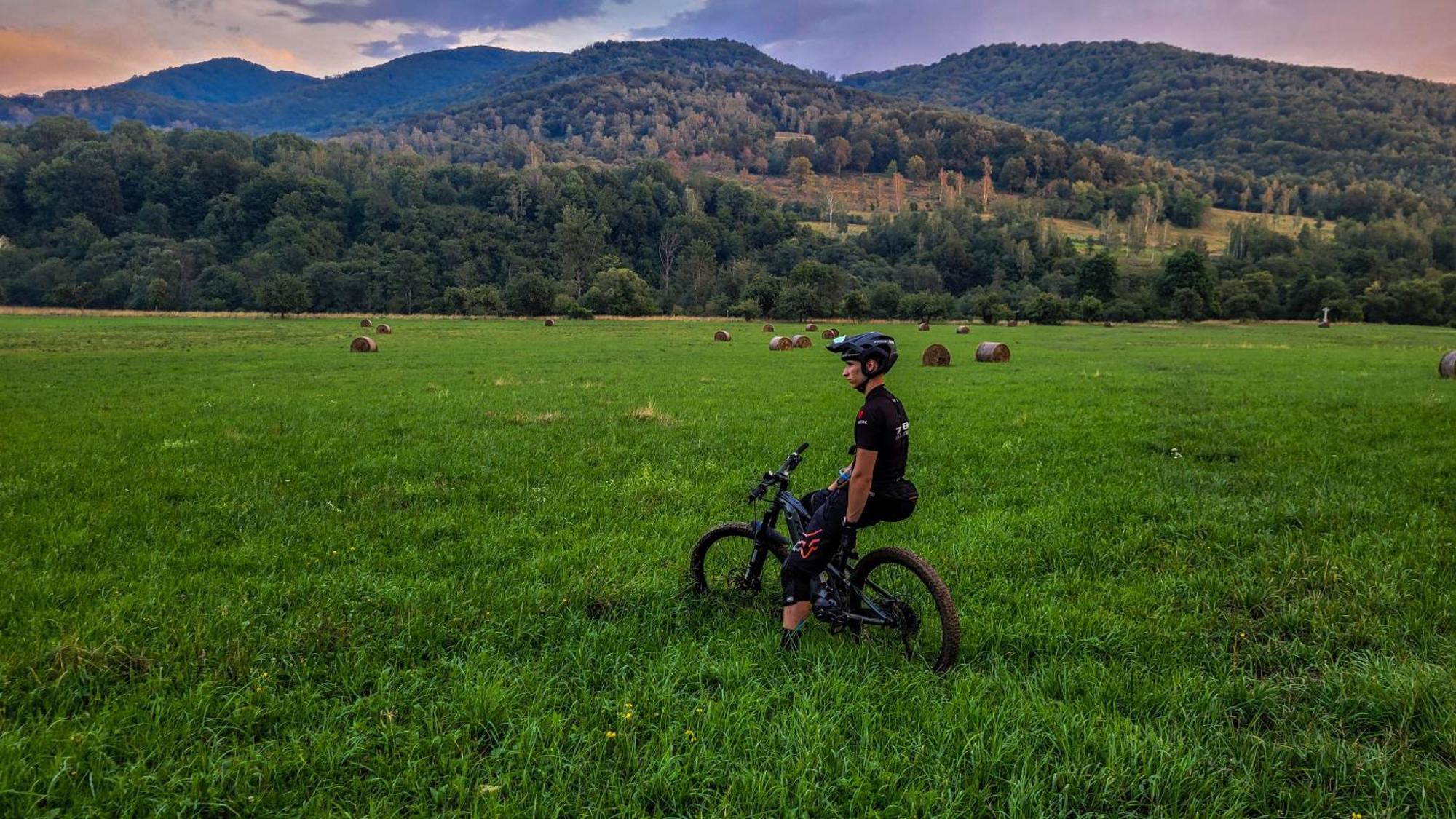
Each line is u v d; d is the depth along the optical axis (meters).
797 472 9.91
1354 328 85.12
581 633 4.84
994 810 3.19
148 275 108.31
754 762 3.39
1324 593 5.54
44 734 3.43
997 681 4.18
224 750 3.47
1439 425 13.55
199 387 22.17
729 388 22.83
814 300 98.88
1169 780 3.30
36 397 19.38
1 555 6.14
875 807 3.21
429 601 5.30
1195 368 31.23
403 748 3.50
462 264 141.50
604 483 9.38
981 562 6.32
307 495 8.59
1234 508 7.86
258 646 4.51
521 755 3.43
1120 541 6.86
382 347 45.66
